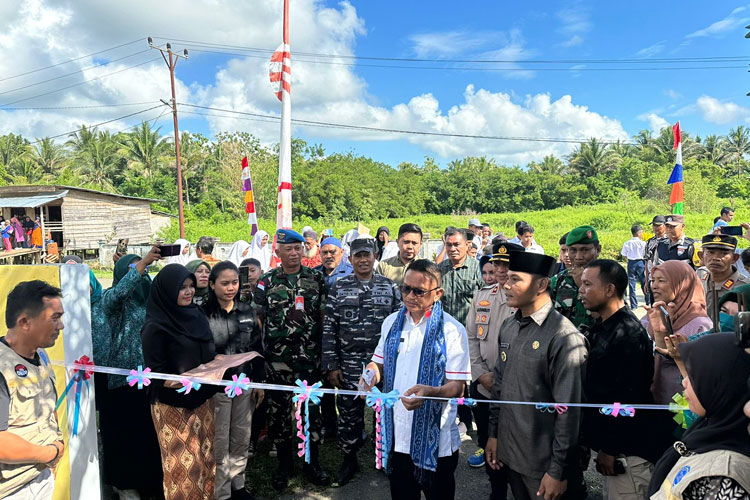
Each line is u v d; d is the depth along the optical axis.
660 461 1.69
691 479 1.38
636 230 10.13
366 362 3.72
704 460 1.40
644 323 3.42
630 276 10.20
